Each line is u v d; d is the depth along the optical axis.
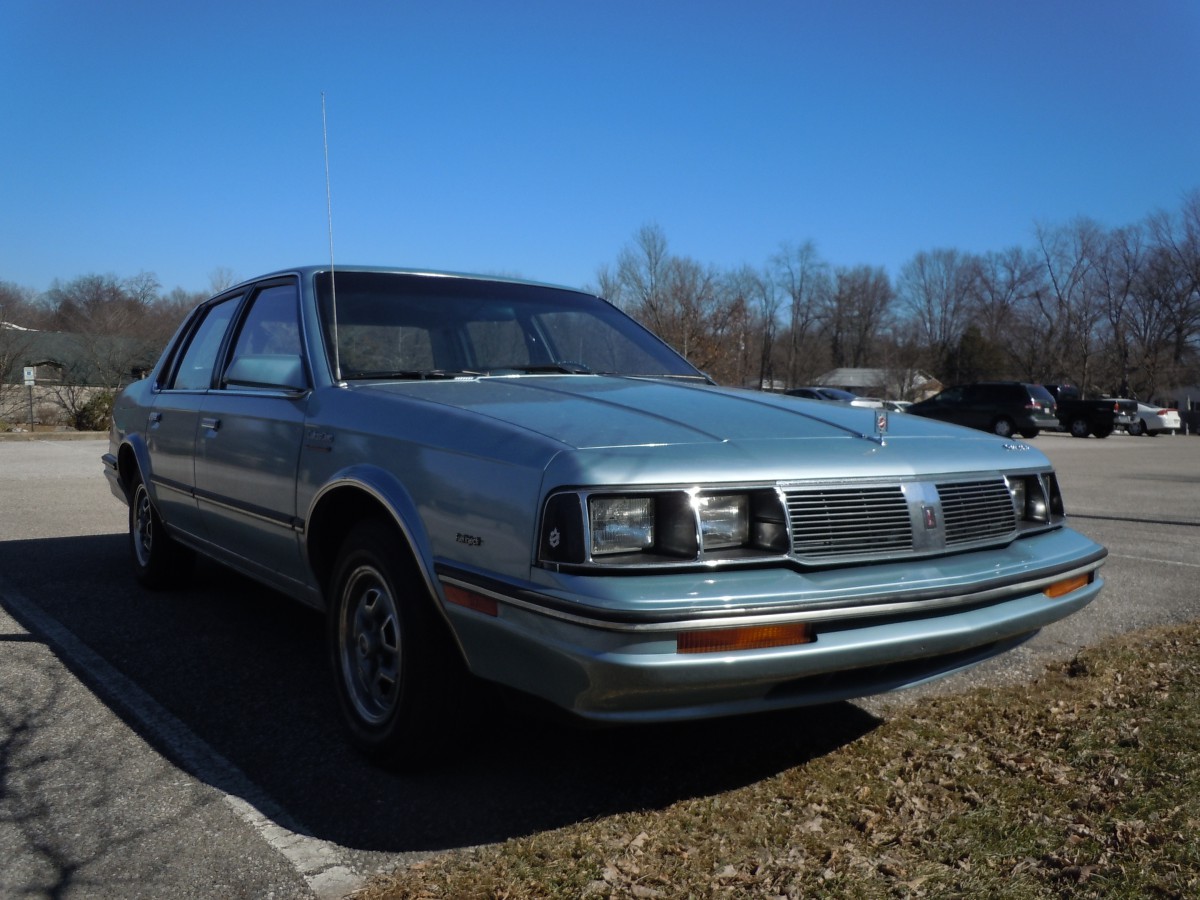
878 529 2.82
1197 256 59.81
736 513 2.64
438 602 2.84
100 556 6.62
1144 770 3.08
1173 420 36.88
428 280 4.28
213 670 4.14
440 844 2.64
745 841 2.63
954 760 3.19
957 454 3.15
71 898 2.36
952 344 75.94
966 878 2.44
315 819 2.79
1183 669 4.18
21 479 11.58
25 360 33.22
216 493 4.27
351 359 3.72
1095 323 63.47
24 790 2.96
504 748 3.31
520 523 2.60
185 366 5.10
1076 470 16.48
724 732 3.46
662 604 2.40
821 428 3.09
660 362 4.46
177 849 2.61
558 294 4.64
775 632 2.52
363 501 3.29
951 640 2.79
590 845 2.59
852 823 2.74
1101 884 2.40
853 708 3.72
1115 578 6.39
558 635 2.48
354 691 3.27
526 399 3.24
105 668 4.14
